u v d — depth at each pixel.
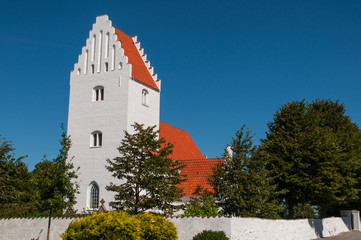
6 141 41.56
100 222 22.08
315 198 43.72
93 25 50.72
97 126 47.69
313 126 45.84
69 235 22.08
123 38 51.62
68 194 31.12
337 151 43.16
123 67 47.59
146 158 29.53
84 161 47.41
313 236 41.19
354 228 60.47
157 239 22.67
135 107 47.78
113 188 28.12
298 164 41.91
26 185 40.69
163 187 28.00
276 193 37.12
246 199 33.00
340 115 58.97
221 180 33.72
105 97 47.97
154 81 52.75
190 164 50.72
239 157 34.00
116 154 45.75
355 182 46.97
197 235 25.95
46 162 30.81
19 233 33.12
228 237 26.00
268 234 31.31
